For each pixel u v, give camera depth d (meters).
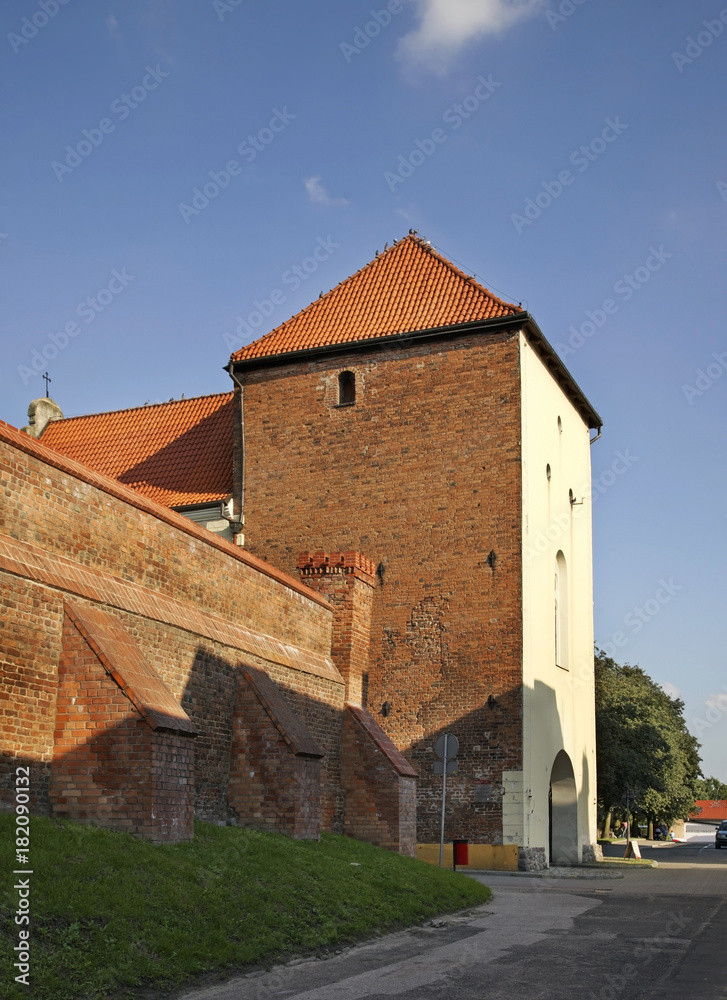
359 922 13.95
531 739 26.88
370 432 29.48
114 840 12.60
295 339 31.20
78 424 37.62
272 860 14.99
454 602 27.59
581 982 10.78
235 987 10.16
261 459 30.70
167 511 17.56
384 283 32.09
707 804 157.38
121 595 15.69
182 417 35.62
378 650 28.06
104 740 13.73
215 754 18.30
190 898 11.71
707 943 13.77
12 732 13.12
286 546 29.80
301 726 19.69
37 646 13.64
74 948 9.47
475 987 10.45
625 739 43.94
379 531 28.78
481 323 28.44
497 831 26.03
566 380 33.03
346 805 23.78
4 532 13.50
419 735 27.20
